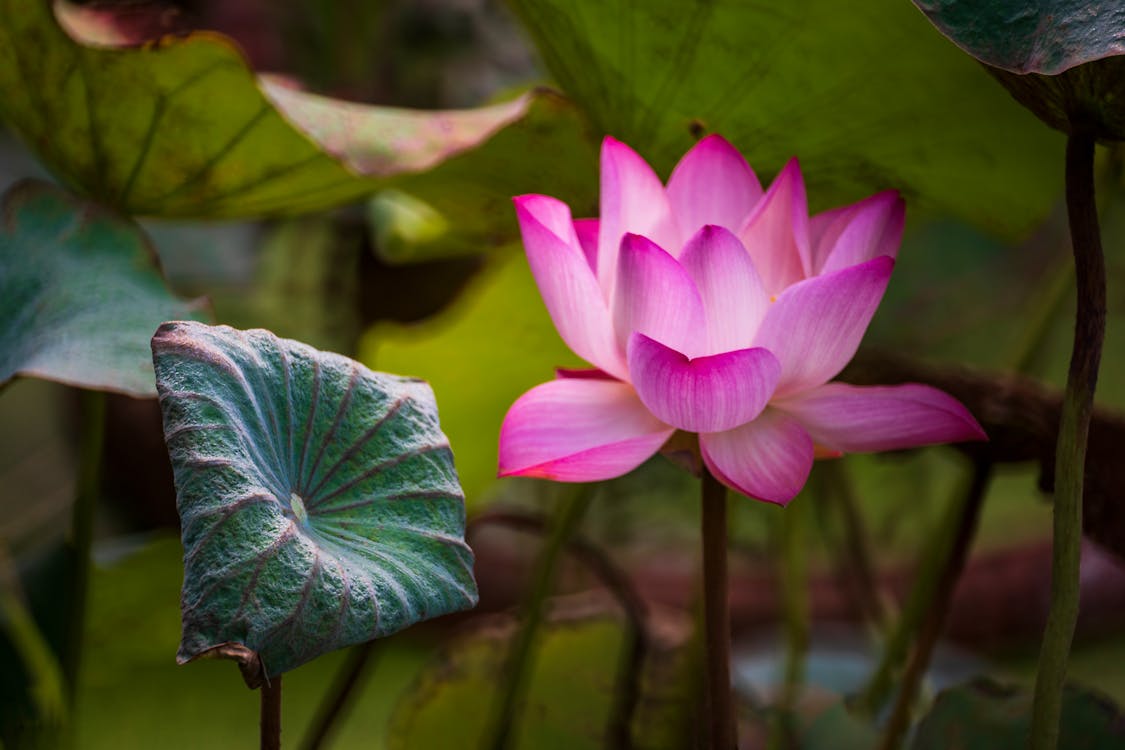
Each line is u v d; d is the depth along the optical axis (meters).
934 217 1.70
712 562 1.36
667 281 1.33
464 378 1.80
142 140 1.54
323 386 1.32
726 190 1.42
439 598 1.29
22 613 1.59
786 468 1.33
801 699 1.79
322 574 1.25
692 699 1.67
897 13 1.46
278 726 1.29
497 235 1.68
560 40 1.55
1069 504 1.33
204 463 1.25
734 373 1.31
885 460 1.67
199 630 1.22
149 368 1.42
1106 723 1.48
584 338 1.37
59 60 1.50
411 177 1.60
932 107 1.52
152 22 1.58
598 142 1.58
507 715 1.62
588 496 1.61
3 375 1.44
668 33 1.50
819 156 1.56
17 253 1.49
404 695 1.76
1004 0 1.34
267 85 1.56
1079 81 1.33
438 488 1.32
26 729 1.59
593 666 1.75
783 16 1.48
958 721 1.51
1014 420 1.52
